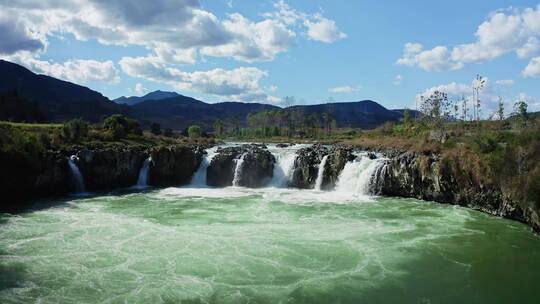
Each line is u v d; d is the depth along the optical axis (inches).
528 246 1332.4
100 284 997.8
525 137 1680.6
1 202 2023.9
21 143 2151.8
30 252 1216.8
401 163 2178.9
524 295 995.3
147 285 994.7
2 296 928.9
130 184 2632.9
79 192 2383.1
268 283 1016.9
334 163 2475.4
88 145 2901.1
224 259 1175.6
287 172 2637.8
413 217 1705.2
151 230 1475.1
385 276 1079.0
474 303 949.8
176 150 2711.6
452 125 3991.1
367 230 1496.1
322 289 989.8
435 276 1090.1
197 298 931.3
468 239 1400.1
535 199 1455.5
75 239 1353.3
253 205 1973.4
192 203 2026.3
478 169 1830.7
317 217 1704.0
